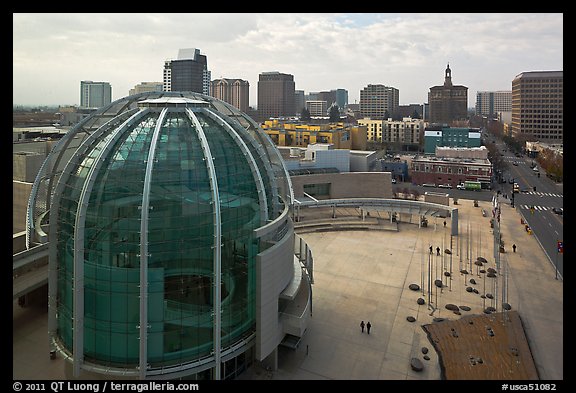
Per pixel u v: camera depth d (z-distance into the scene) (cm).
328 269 6762
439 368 4094
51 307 3659
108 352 3334
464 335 4756
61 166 4616
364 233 8969
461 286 6147
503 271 6781
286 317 4016
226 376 3753
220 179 3597
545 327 4981
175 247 3297
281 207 4703
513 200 12212
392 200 9725
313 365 4106
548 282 6366
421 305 5494
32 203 4059
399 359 4250
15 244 5125
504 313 5294
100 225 3306
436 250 7856
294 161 11150
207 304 3441
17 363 3966
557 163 16975
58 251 3678
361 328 4847
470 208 11675
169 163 3447
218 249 3369
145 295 3172
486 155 16788
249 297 3800
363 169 12700
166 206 3291
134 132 3691
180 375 3303
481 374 4009
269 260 3669
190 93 4441
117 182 3356
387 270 6756
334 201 9606
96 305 3338
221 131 4019
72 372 3616
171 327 3322
